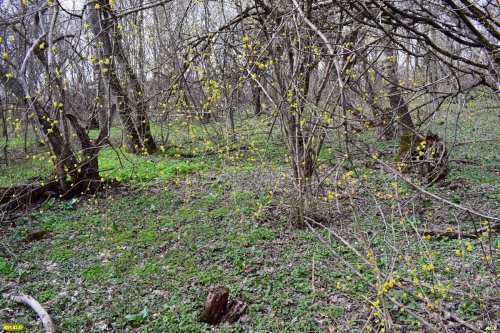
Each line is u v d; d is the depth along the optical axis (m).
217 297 3.94
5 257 5.39
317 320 3.89
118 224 6.33
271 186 7.21
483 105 11.30
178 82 5.82
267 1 5.39
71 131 8.02
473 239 5.20
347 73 4.61
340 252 4.99
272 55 4.99
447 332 3.04
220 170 8.78
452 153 9.34
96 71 6.66
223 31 5.31
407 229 5.36
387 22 4.71
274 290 4.41
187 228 6.07
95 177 7.72
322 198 5.77
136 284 4.68
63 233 6.09
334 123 4.46
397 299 3.99
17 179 8.73
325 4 4.88
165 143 10.43
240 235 5.71
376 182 6.92
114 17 5.11
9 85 6.87
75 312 4.21
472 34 5.14
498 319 3.60
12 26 6.64
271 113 5.59
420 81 7.61
